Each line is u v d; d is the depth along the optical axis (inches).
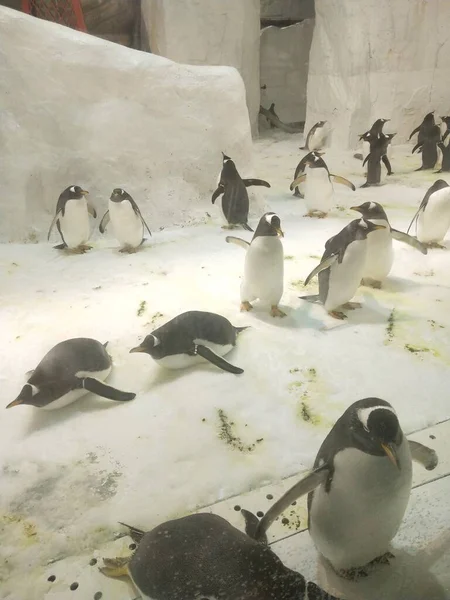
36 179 177.2
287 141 377.7
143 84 188.2
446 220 154.7
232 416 89.9
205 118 198.4
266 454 81.1
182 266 154.3
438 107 338.3
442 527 61.4
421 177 260.4
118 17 313.1
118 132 185.6
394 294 132.3
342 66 328.8
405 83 327.3
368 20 306.7
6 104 172.7
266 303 121.9
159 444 84.6
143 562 53.3
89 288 140.6
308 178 193.5
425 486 67.0
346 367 102.0
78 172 182.9
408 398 91.9
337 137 343.9
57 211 159.8
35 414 92.4
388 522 55.9
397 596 55.0
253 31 360.2
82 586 61.1
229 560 50.6
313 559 59.7
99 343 102.5
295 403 92.4
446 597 54.4
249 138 210.4
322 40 343.3
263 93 408.2
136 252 167.2
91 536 68.9
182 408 92.0
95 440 86.0
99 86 183.8
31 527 71.1
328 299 120.0
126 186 188.5
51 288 141.1
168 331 98.2
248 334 113.7
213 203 185.5
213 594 48.3
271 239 112.9
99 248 172.1
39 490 77.0
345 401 92.4
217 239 178.1
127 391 97.0
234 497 72.6
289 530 63.6
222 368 99.3
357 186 248.5
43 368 91.5
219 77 201.6
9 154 173.5
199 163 198.5
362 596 55.0
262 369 101.8
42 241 177.9
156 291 136.9
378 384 96.6
